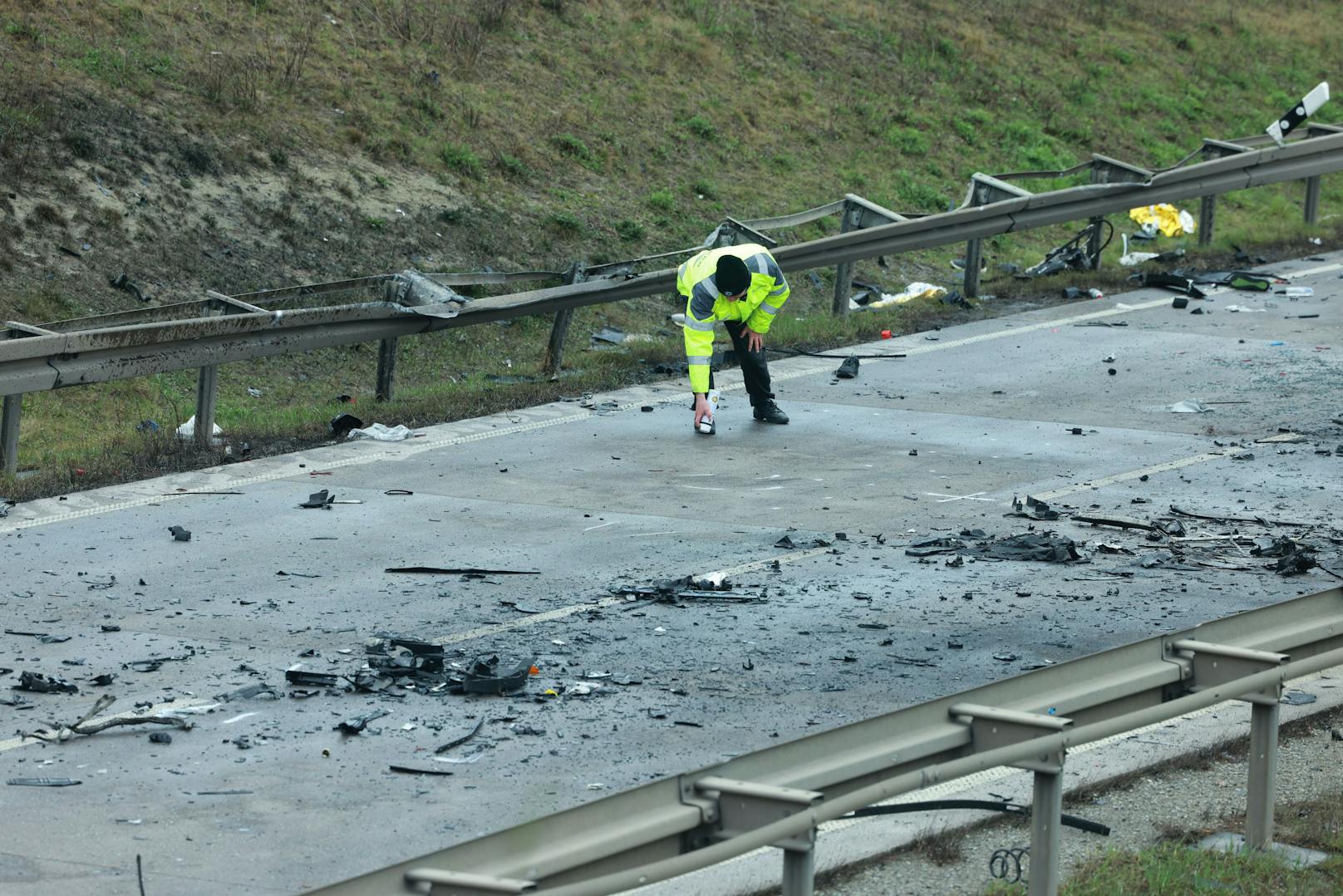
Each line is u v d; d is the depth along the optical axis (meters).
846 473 29.27
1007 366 37.72
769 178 50.59
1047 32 67.38
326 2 49.81
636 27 55.47
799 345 39.66
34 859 14.36
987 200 43.69
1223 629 14.52
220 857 14.45
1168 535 25.09
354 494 28.06
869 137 54.91
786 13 60.56
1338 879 13.92
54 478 28.73
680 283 32.41
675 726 17.61
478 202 44.09
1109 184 45.00
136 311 32.53
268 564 23.83
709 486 28.44
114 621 21.19
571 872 10.45
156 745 17.16
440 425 33.22
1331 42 75.94
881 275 46.94
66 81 41.19
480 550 24.61
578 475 29.31
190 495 27.97
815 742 11.70
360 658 19.78
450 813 15.41
